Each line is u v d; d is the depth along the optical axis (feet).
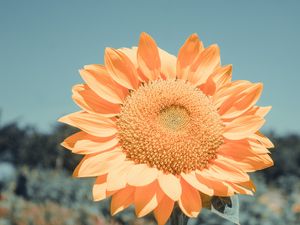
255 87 1.55
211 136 1.52
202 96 1.59
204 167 1.51
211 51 1.61
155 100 1.56
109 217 6.52
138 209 1.36
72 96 1.51
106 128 1.51
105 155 1.47
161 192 1.41
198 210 1.34
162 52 1.69
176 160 1.49
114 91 1.56
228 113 1.57
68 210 7.28
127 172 1.45
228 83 1.60
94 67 1.55
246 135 1.48
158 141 1.50
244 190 1.38
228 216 1.37
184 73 1.63
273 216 5.81
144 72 1.60
